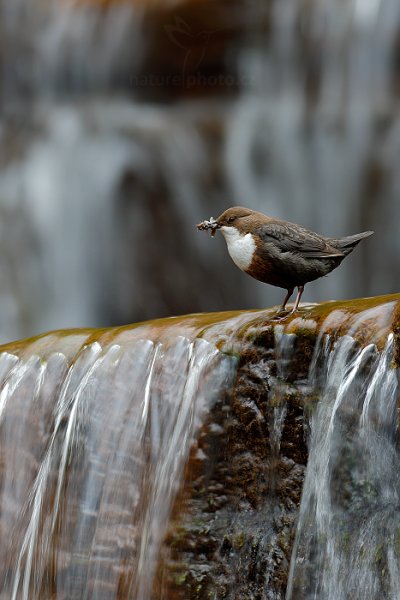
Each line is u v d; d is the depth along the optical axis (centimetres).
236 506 838
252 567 813
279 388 817
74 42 2808
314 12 2694
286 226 857
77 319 2367
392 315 764
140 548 884
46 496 977
